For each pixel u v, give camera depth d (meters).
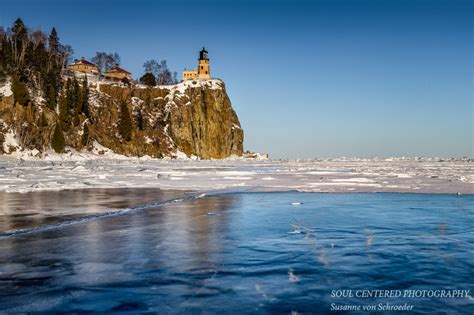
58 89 111.19
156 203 18.95
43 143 97.50
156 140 126.56
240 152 152.62
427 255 9.28
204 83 146.00
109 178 36.25
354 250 9.77
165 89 139.38
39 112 99.00
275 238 11.16
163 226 12.99
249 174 43.06
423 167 67.69
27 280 7.60
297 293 6.92
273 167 68.50
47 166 59.88
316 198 21.09
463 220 14.08
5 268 8.36
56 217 14.82
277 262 8.76
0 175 38.97
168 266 8.48
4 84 98.94
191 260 8.94
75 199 20.55
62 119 103.00
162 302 6.54
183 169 56.56
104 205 18.27
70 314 6.08
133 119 124.81
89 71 145.25
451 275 7.82
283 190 25.58
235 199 20.66
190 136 134.88
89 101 118.62
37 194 22.94
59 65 121.31
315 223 13.55
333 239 11.00
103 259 9.03
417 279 7.61
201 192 24.39
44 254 9.47
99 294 6.88
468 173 45.62
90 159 101.00
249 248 10.02
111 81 136.88
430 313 6.12
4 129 91.25
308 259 8.98
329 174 43.62
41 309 6.26
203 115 141.00
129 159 111.25
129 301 6.58
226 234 11.73
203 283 7.42
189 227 12.84
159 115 133.00
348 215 15.26
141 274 7.95
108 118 120.12
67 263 8.71
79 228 12.68
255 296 6.79
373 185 28.95
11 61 103.88
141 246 10.25
